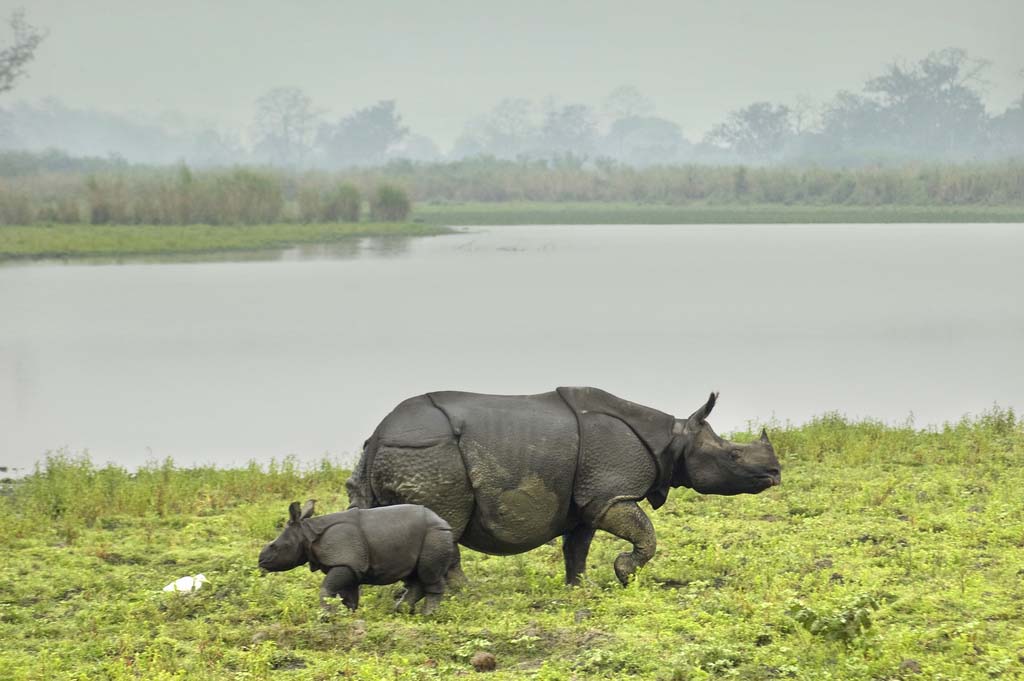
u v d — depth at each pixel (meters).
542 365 96.25
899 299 143.00
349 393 85.44
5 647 32.28
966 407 79.00
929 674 27.84
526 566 40.62
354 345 107.25
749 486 38.47
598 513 37.25
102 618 34.75
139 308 130.62
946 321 124.31
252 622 34.31
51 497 51.00
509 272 172.38
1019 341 110.56
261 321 122.06
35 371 95.00
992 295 147.25
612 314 129.00
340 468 59.16
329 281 158.50
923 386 87.06
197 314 126.69
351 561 34.00
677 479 39.16
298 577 39.12
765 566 38.59
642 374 91.81
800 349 105.06
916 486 50.59
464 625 33.66
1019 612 32.41
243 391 86.62
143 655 30.72
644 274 171.25
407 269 175.88
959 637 29.86
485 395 38.19
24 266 176.25
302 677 29.08
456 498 36.38
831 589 35.31
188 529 46.00
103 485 52.62
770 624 32.22
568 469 36.97
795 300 142.12
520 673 29.14
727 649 29.61
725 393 83.75
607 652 30.00
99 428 74.38
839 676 28.02
